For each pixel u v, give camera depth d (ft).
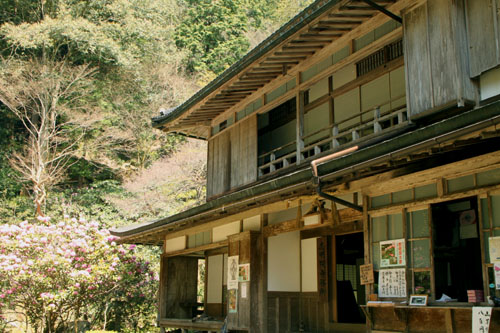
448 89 22.74
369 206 23.59
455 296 27.04
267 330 32.83
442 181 20.38
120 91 98.99
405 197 21.99
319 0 26.66
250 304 32.73
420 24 24.75
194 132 50.83
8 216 80.84
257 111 39.68
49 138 89.76
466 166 19.48
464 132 16.19
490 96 21.89
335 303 32.01
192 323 40.93
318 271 33.40
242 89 39.42
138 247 68.28
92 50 91.04
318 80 33.37
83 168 98.32
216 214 32.76
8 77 83.46
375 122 27.61
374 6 25.38
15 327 52.08
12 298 43.60
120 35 98.94
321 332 32.37
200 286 67.51
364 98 31.04
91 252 46.80
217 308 47.39
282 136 39.70
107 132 93.20
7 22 96.27
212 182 45.80
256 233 33.99
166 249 48.65
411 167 22.12
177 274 49.34
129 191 85.81
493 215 18.43
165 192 83.30
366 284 23.09
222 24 119.75
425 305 19.86
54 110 88.02
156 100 98.32
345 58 30.78
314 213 28.45
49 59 94.27
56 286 44.29
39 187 81.61
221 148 45.14
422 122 24.79
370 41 29.37
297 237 35.86
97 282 46.16
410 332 20.79
